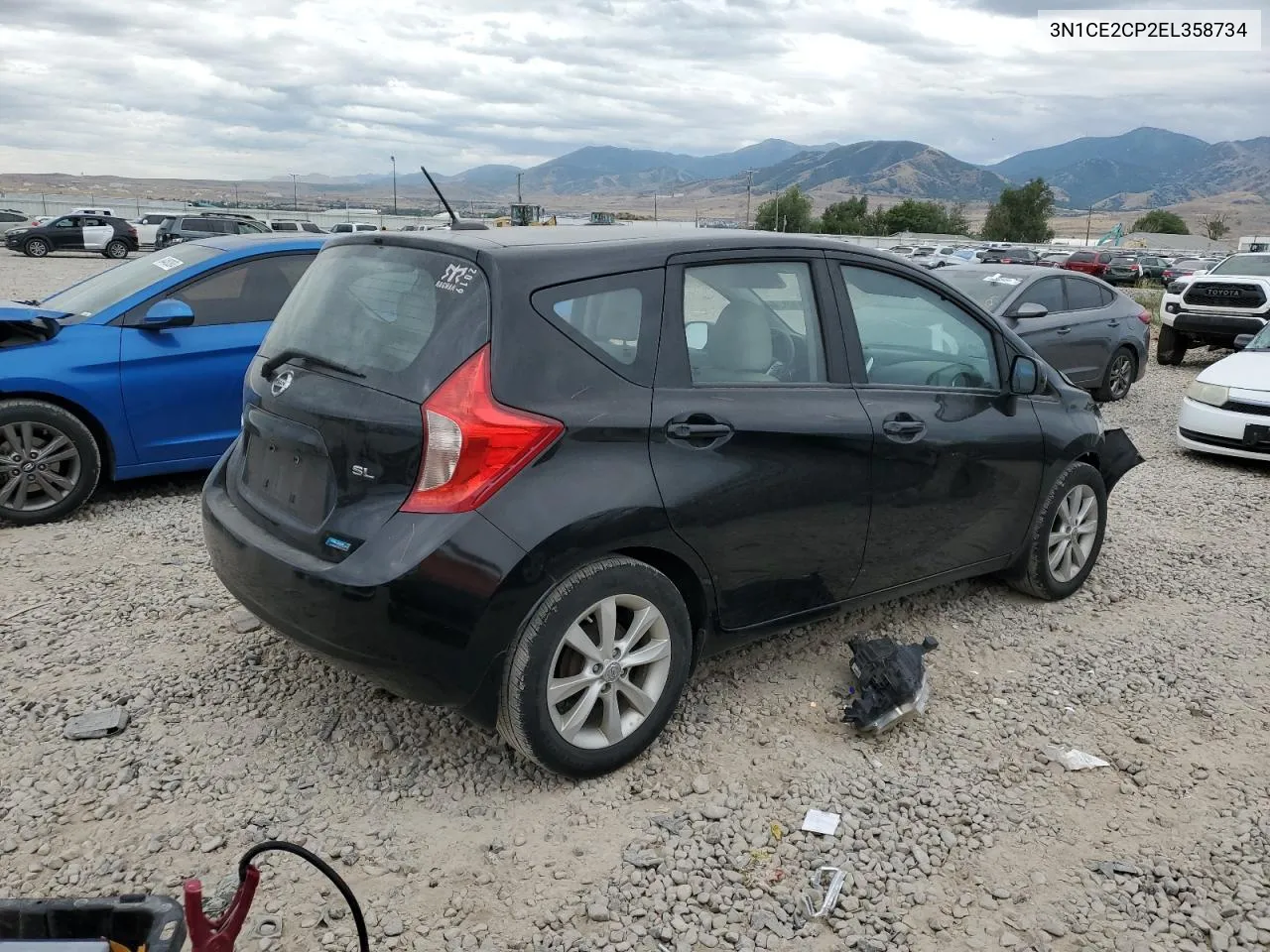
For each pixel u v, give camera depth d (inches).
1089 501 203.2
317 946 103.1
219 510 144.9
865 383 158.6
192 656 167.3
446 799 129.1
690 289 138.9
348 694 155.1
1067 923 111.2
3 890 110.1
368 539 120.3
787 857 120.3
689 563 135.9
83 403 236.5
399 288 132.8
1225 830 128.6
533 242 132.2
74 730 141.0
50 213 2928.2
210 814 124.4
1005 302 426.0
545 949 104.2
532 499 120.2
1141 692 166.1
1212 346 615.5
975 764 142.3
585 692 129.6
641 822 125.7
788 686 163.2
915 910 112.5
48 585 197.5
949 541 174.2
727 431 137.1
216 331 255.0
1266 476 337.4
